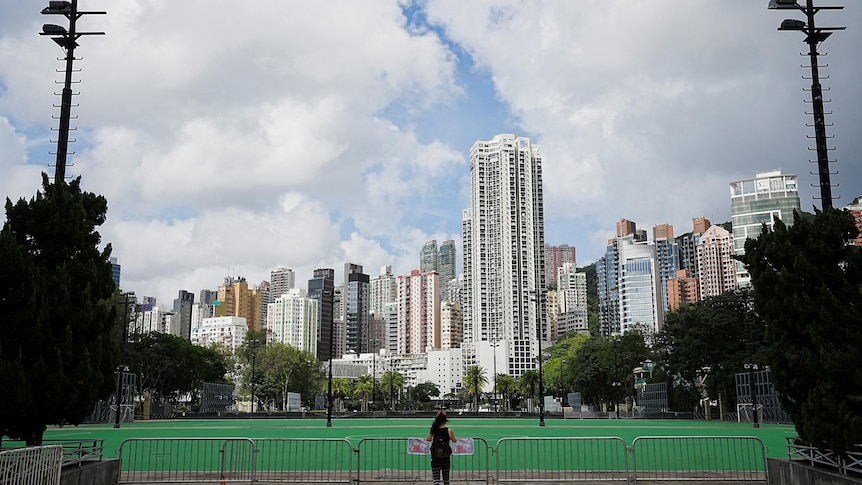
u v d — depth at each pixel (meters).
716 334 74.50
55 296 16.39
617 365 105.62
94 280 17.44
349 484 17.38
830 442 14.40
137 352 88.06
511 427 53.94
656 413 79.50
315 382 145.12
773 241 16.09
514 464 22.69
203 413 84.69
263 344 137.88
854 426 13.56
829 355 14.07
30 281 16.09
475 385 175.75
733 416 70.12
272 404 151.75
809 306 14.83
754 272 16.55
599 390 112.56
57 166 18.25
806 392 15.20
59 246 17.47
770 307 15.76
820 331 14.63
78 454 16.30
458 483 17.58
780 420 57.22
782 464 16.66
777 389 15.90
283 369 133.00
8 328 15.74
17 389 15.02
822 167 16.66
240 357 134.25
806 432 14.86
